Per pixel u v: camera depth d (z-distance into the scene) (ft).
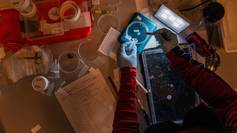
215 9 3.90
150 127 3.66
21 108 4.04
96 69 4.10
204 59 4.10
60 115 4.07
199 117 3.29
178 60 3.85
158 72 4.10
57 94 4.05
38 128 4.06
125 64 3.98
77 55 4.11
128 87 3.84
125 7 4.12
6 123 4.04
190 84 3.75
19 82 4.04
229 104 3.29
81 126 4.07
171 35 3.95
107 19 4.13
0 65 4.04
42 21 3.95
